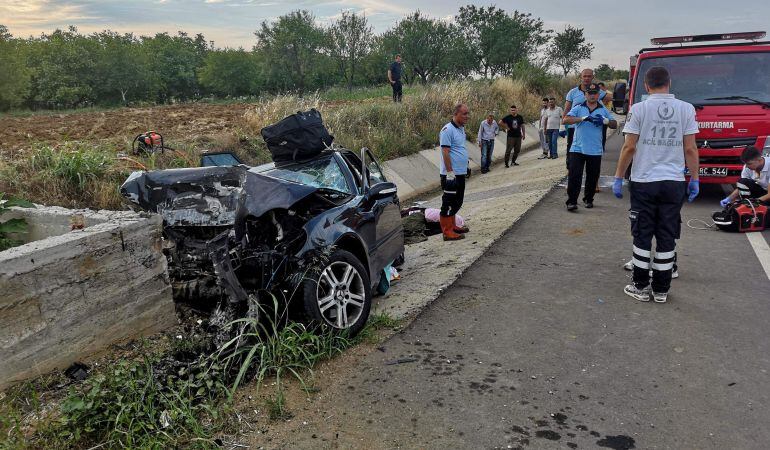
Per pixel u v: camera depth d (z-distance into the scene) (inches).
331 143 221.3
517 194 410.0
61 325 142.3
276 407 131.5
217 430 124.7
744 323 166.6
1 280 129.1
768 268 214.2
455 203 287.1
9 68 1952.5
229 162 271.9
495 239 276.4
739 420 119.4
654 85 181.9
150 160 344.5
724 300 184.9
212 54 3019.2
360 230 194.5
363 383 143.3
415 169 527.2
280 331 161.5
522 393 134.2
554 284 208.5
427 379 143.3
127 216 170.2
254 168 216.8
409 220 340.2
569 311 182.4
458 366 149.6
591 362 147.9
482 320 179.2
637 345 156.2
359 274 175.5
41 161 315.3
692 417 121.3
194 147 395.9
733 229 268.5
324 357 157.3
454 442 116.3
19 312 133.2
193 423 120.6
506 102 918.4
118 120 633.6
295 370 150.6
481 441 116.1
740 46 342.6
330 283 164.4
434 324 178.4
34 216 191.0
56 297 140.9
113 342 155.5
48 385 137.1
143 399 128.1
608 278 211.9
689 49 352.5
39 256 136.6
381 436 119.8
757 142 308.8
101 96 2861.7
